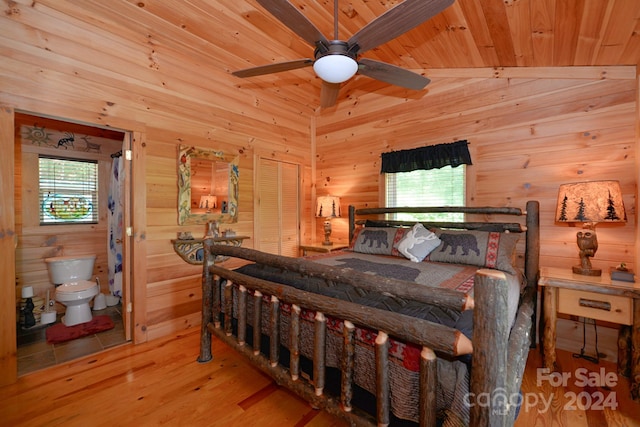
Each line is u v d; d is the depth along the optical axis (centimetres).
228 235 328
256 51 296
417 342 107
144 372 211
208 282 223
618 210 193
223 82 324
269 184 379
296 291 153
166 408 173
